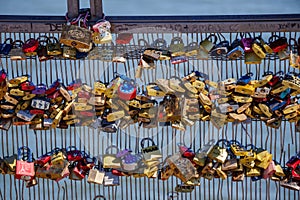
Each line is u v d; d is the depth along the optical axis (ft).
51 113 13.46
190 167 13.69
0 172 13.83
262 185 17.33
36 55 13.64
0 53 13.46
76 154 13.79
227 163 13.78
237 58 13.61
